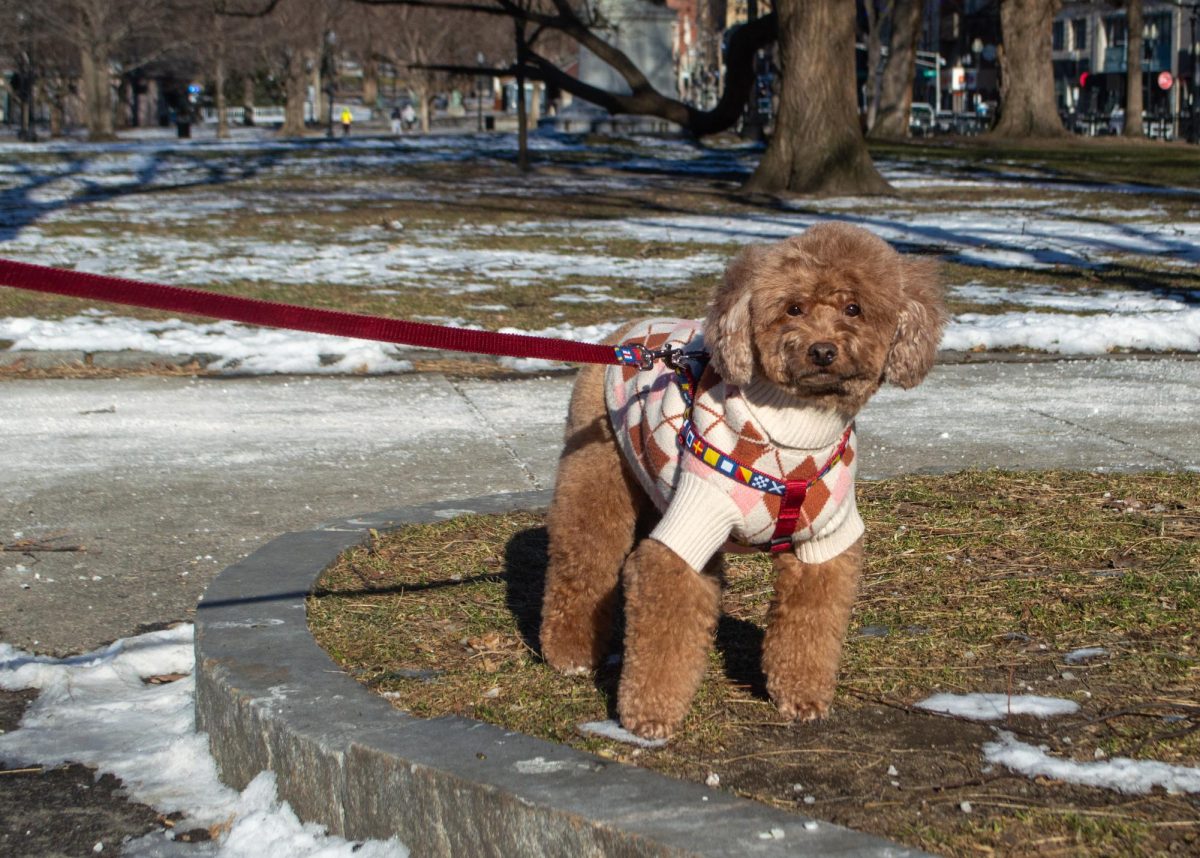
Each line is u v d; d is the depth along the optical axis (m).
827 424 3.56
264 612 4.46
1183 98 66.62
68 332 11.01
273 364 10.41
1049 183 27.06
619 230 19.44
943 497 6.16
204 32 57.31
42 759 4.04
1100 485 6.32
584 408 4.21
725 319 3.49
